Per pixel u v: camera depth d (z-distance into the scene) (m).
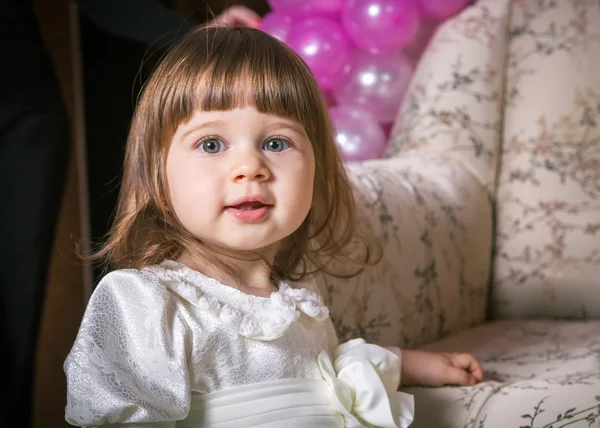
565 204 1.65
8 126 1.59
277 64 0.85
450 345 1.36
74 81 2.23
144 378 0.74
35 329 1.64
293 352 0.84
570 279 1.61
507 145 1.74
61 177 1.67
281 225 0.83
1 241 1.59
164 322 0.76
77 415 0.71
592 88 1.71
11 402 1.64
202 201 0.80
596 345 1.29
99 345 0.74
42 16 2.25
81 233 2.25
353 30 1.85
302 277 1.02
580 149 1.68
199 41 0.86
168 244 0.87
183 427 0.77
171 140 0.83
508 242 1.67
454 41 1.80
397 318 1.30
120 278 0.78
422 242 1.40
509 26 1.85
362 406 0.87
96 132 2.22
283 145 0.84
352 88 1.90
